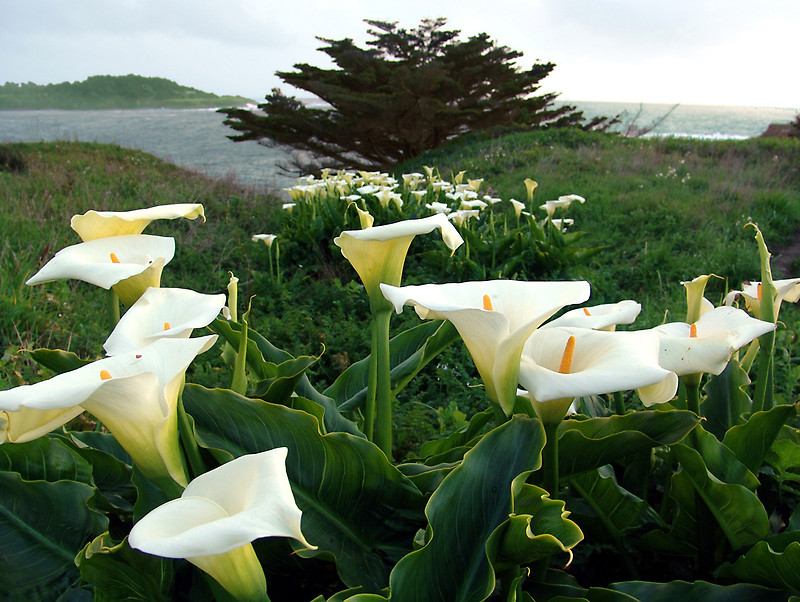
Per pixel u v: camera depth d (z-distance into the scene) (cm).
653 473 238
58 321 542
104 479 197
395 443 404
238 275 820
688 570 203
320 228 862
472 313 139
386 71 3166
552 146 2161
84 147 2105
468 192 945
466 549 149
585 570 206
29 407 112
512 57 3553
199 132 9069
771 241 1148
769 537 174
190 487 115
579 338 157
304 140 3100
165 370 132
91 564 142
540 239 850
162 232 942
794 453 196
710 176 1598
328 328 625
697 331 184
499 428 158
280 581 186
